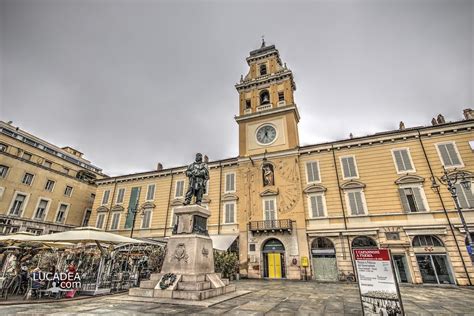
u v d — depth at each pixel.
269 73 36.12
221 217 29.64
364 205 24.12
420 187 22.86
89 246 20.22
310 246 24.61
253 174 29.67
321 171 27.08
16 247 17.66
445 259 20.36
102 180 38.88
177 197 33.25
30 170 33.38
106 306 9.09
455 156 22.84
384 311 6.85
